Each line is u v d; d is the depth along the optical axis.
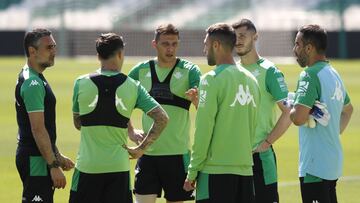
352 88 85.94
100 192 22.08
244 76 21.47
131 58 144.12
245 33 25.42
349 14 155.88
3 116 61.53
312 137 22.30
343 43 137.62
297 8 158.88
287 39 147.12
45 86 21.94
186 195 26.59
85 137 22.02
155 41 26.31
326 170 22.22
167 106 26.30
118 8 158.38
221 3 158.38
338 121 22.48
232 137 21.22
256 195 25.42
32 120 21.52
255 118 21.80
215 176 21.22
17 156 22.19
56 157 22.05
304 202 22.70
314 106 22.09
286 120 25.20
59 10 158.88
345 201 32.47
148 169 26.48
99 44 22.00
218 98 21.06
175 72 26.34
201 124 20.98
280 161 42.31
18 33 138.75
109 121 21.75
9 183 35.78
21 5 161.12
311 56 22.39
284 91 25.27
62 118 59.88
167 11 157.12
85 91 21.81
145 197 26.64
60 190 33.91
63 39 146.88
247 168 21.59
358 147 47.69
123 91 21.80
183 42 146.62
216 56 21.47
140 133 25.66
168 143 26.25
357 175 38.31
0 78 95.69
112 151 21.83
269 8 159.50
